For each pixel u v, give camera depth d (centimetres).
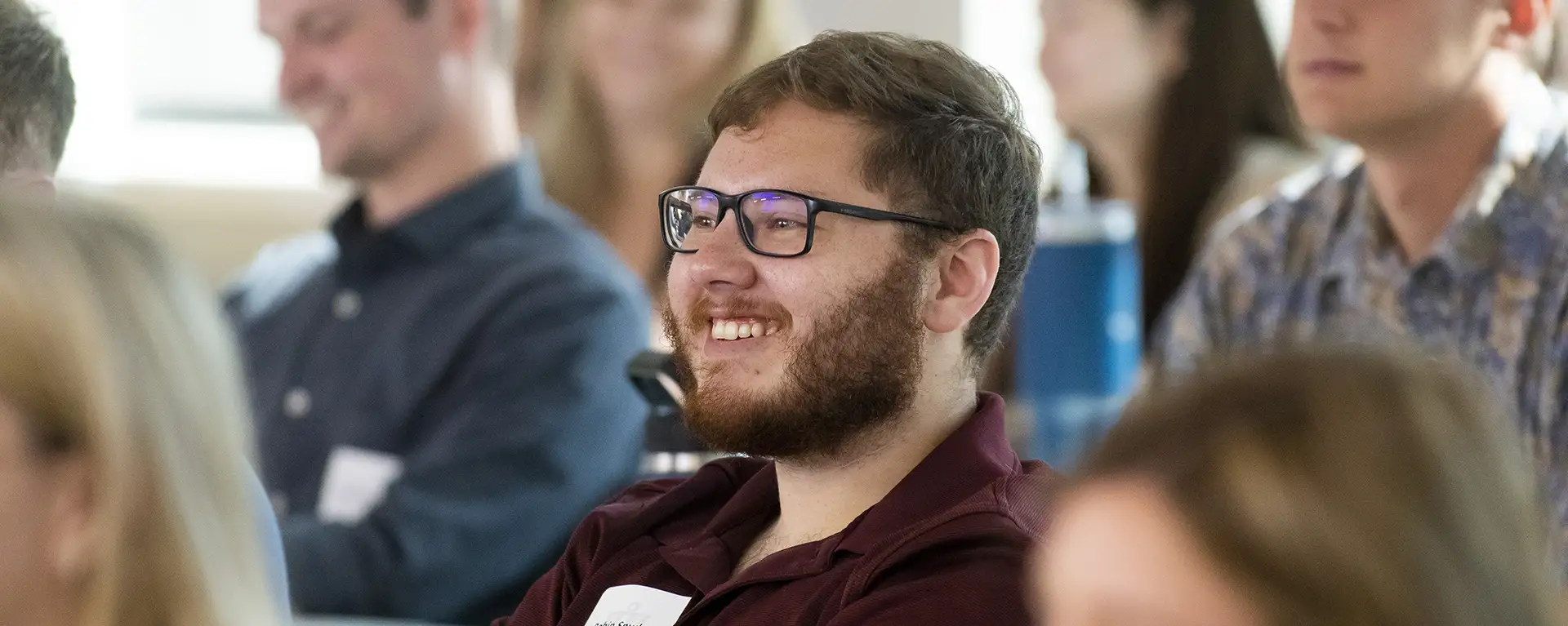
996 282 356
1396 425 171
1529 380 497
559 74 938
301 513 696
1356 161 564
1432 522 167
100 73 1202
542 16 952
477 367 682
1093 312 696
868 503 347
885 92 346
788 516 358
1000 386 711
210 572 236
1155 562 173
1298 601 166
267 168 1182
